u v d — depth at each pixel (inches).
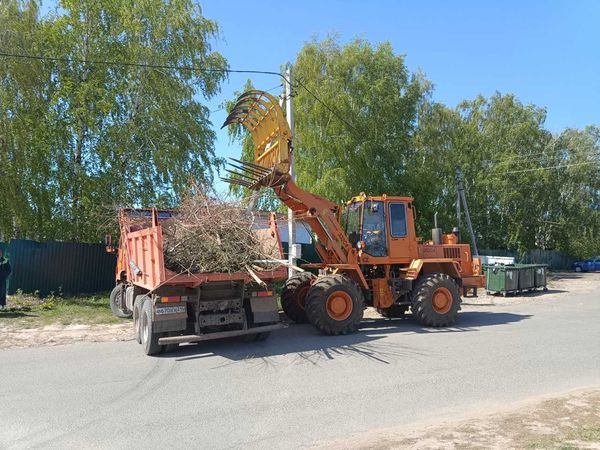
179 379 271.3
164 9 803.4
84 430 196.5
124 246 482.0
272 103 432.5
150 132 752.3
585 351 341.1
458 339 383.6
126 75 761.0
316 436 188.9
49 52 705.6
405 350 343.3
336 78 967.6
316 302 394.3
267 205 679.1
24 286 615.2
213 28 850.8
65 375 279.7
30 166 658.8
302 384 260.8
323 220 434.6
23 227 681.0
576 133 1670.8
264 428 197.9
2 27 637.9
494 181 1446.9
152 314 322.7
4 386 257.9
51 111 682.2
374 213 455.8
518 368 293.7
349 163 962.1
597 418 189.3
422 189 1093.1
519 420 189.3
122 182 727.1
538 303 673.0
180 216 370.6
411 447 165.3
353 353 334.0
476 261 510.9
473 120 1588.3
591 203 1710.1
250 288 354.3
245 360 314.8
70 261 655.8
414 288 448.8
